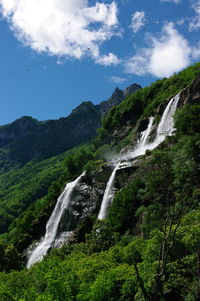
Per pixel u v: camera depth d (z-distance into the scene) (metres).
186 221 26.12
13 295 26.66
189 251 22.20
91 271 24.52
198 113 56.25
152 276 20.16
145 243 27.47
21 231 78.31
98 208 61.47
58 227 66.94
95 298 20.83
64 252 42.47
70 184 74.06
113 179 60.47
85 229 55.75
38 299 19.58
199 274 20.23
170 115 74.88
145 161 55.97
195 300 18.61
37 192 163.62
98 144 130.50
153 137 77.50
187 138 42.41
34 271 31.98
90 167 72.12
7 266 57.16
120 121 123.44
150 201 44.03
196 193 30.11
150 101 115.12
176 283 19.86
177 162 23.80
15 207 149.88
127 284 21.28
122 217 46.78
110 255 28.77
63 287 20.98
